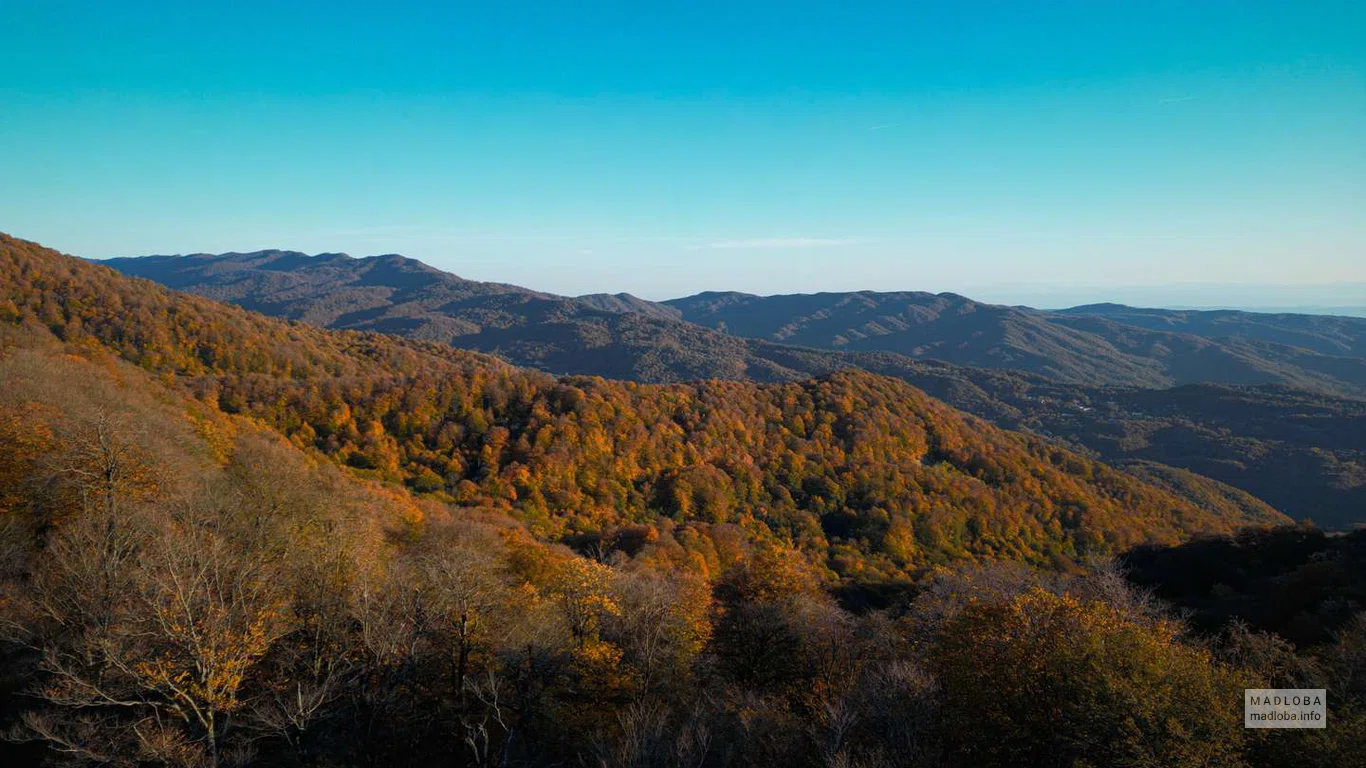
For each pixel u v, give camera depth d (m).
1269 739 15.09
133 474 25.70
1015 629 20.03
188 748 16.70
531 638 22.59
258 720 18.77
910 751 17.98
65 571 19.09
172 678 17.12
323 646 20.67
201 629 17.92
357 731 19.77
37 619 18.88
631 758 17.17
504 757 19.23
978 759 18.09
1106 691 15.62
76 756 15.86
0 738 16.23
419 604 21.72
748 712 20.09
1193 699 15.07
